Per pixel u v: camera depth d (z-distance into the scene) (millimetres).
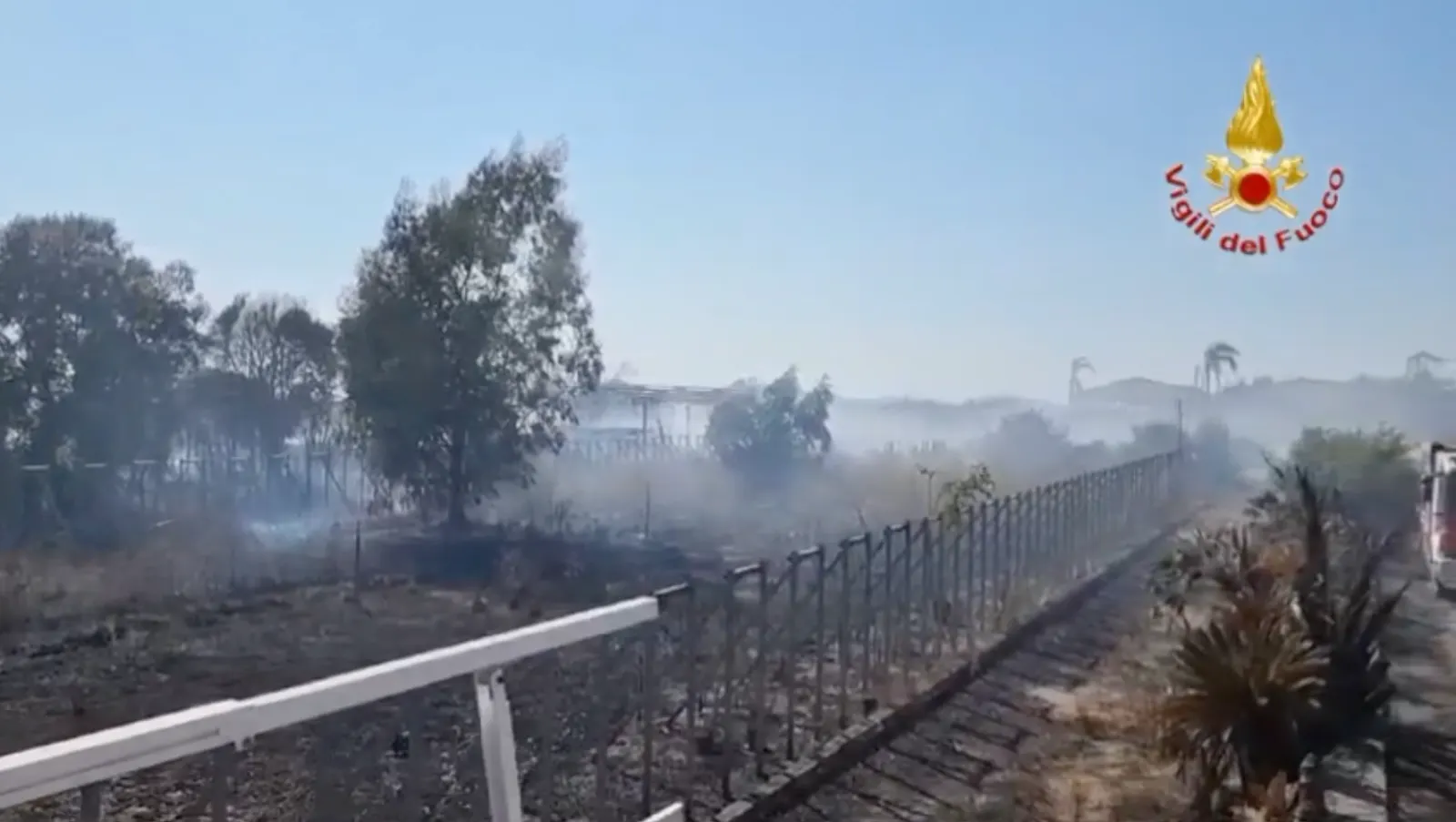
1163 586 15719
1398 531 24828
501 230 28281
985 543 16922
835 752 10422
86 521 26141
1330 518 16953
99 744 2400
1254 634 9969
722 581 9883
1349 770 9688
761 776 9570
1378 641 13906
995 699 13297
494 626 16906
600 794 6820
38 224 27938
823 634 11273
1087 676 14406
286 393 34062
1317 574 12000
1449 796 9281
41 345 27531
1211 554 14914
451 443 28266
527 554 24422
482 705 3414
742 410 39688
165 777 7793
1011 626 16688
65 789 2336
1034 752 11125
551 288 28844
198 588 19875
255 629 16641
